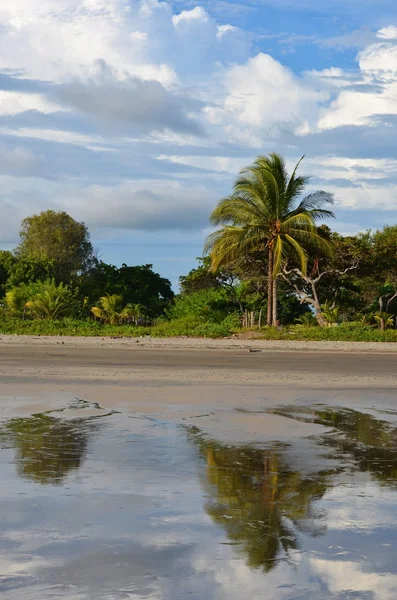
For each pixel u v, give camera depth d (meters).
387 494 5.82
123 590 3.70
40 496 5.51
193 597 3.64
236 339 33.12
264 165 41.94
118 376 15.48
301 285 51.53
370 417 10.20
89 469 6.53
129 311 46.31
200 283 55.09
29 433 8.44
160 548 4.35
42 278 62.25
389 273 50.09
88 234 71.81
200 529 4.74
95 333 34.69
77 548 4.32
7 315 43.31
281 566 4.07
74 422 9.30
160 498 5.53
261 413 10.34
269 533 4.68
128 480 6.12
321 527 4.85
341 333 33.72
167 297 72.44
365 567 4.07
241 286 52.50
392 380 15.86
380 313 44.91
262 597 3.66
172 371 16.97
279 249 40.78
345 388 13.94
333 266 48.44
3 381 14.19
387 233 52.22
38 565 4.03
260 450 7.66
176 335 34.69
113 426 9.02
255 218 41.88
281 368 18.61
